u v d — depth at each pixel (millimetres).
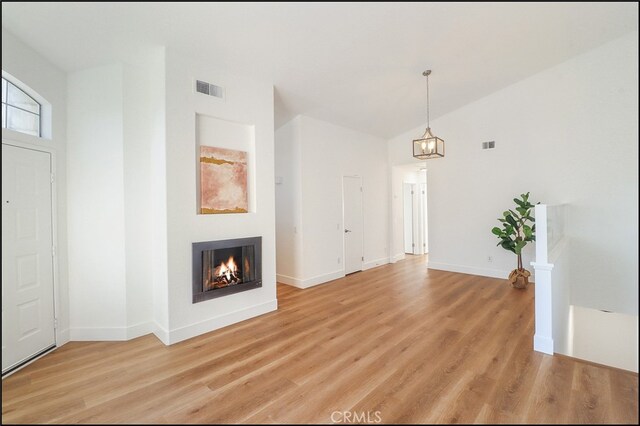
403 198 8312
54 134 2891
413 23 2904
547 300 2730
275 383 2287
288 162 5199
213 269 3338
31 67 2648
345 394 2145
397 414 1933
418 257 7812
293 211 5117
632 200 4125
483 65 4109
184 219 3066
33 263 2701
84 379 2367
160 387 2252
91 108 3070
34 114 2789
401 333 3146
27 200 2650
